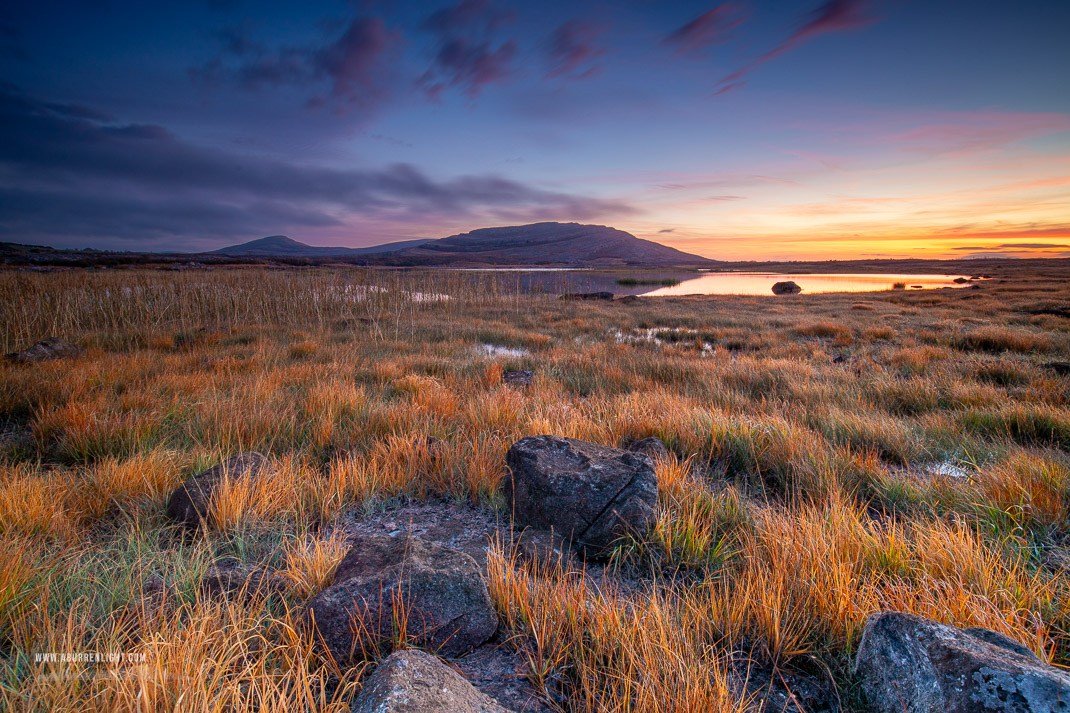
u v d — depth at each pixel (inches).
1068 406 229.3
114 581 94.3
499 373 319.6
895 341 512.1
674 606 91.8
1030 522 122.9
